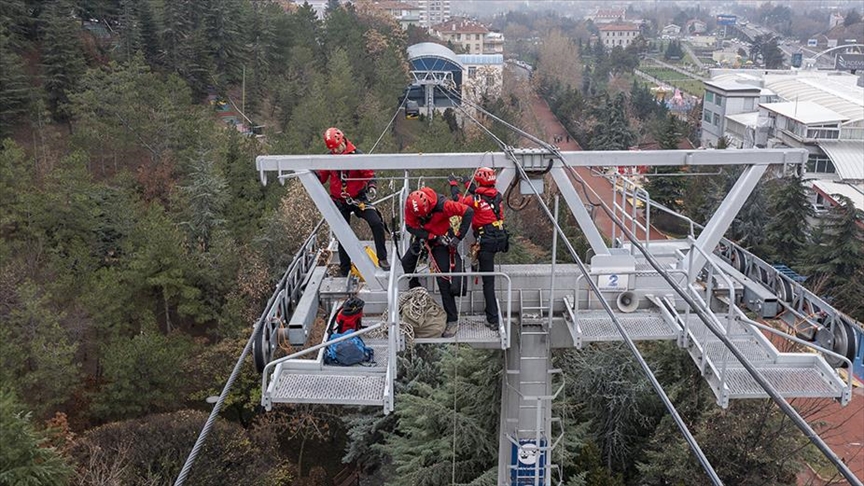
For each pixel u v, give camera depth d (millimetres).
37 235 34094
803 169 12523
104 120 46688
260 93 67312
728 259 15625
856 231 43281
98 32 67000
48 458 21188
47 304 31297
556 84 120312
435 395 24609
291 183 40156
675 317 12430
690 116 104875
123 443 25375
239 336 32562
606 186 61344
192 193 39531
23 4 57750
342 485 30750
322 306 13266
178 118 47938
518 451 14148
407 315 11781
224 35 67438
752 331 12273
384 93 68562
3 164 36562
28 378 27047
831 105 79250
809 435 6867
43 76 52500
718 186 51344
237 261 36594
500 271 13289
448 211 11203
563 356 26141
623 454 25859
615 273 12766
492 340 11898
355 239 12453
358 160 12250
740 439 23312
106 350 29828
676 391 24469
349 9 97125
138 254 33781
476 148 49125
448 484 23797
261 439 28312
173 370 29984
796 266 46875
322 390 10359
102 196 39000
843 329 12195
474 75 100625
